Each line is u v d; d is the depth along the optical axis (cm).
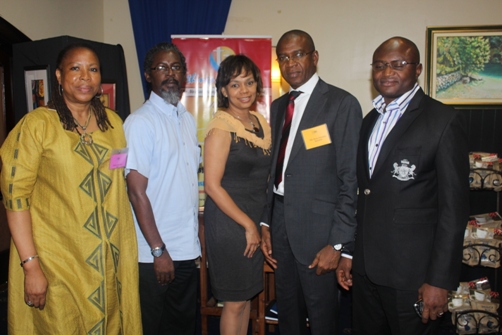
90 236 167
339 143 197
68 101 168
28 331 173
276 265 219
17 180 156
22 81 328
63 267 164
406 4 373
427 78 347
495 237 267
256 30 397
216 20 395
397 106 179
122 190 181
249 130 201
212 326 296
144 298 203
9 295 170
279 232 214
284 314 226
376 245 179
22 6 338
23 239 159
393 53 175
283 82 394
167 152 196
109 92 344
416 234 173
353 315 205
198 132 346
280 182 212
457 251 165
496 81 337
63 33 380
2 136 353
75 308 167
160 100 201
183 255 203
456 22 366
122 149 179
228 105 204
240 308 210
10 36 332
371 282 188
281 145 213
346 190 196
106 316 171
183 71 206
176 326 221
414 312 176
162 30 406
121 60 352
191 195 206
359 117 199
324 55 389
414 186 172
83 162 165
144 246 200
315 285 208
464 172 165
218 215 202
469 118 341
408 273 173
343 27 384
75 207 163
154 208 198
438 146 166
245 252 201
